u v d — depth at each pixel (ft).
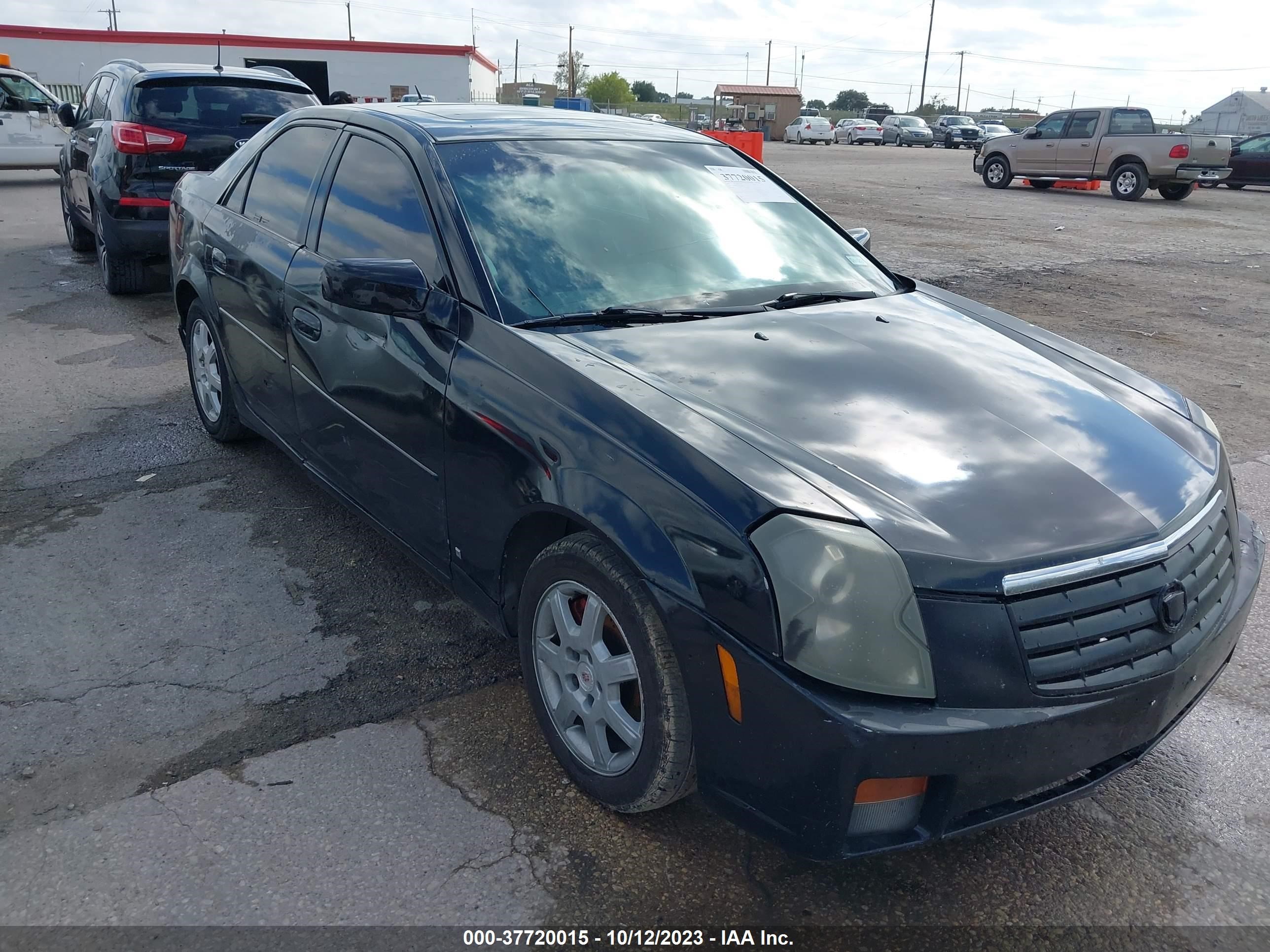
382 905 7.51
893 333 10.25
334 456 11.80
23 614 11.29
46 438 16.56
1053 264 36.65
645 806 8.06
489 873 7.86
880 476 7.52
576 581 8.20
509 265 9.97
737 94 203.21
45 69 102.37
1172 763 9.57
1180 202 64.28
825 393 8.63
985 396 8.98
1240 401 20.84
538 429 8.43
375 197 11.41
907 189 66.59
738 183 12.67
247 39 109.60
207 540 13.25
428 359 9.74
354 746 9.30
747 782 7.13
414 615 11.62
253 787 8.70
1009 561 6.90
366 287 9.38
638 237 10.95
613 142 12.29
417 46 117.19
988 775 6.79
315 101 27.37
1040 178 68.08
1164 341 25.88
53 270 29.99
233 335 14.06
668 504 7.37
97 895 7.50
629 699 8.21
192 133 24.72
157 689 10.05
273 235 13.04
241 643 10.93
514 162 11.14
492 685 10.32
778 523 6.91
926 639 6.70
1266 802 9.03
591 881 7.83
